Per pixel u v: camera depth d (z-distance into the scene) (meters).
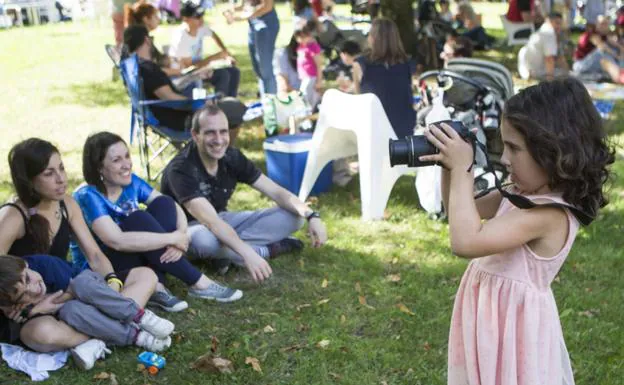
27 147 3.34
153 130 5.88
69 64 11.51
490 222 1.88
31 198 3.39
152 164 6.38
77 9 17.58
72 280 3.33
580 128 1.75
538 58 9.20
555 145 1.73
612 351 3.44
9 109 8.46
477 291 2.04
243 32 15.38
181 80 6.98
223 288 3.96
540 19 12.07
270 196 4.48
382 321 3.72
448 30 11.10
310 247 4.65
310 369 3.29
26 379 3.18
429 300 3.93
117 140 3.88
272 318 3.75
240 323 3.71
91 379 3.19
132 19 7.20
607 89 8.30
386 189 5.12
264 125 6.92
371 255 4.53
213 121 4.07
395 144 1.94
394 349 3.46
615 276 4.27
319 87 7.84
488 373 1.98
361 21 12.05
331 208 5.34
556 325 2.00
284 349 3.45
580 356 3.39
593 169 1.79
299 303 3.93
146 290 3.59
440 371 3.28
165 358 3.37
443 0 13.03
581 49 9.25
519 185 1.90
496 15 18.39
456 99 4.99
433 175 5.05
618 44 9.20
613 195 5.59
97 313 3.30
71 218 3.62
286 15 18.05
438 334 3.60
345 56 7.88
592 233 4.89
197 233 4.21
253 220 4.45
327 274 4.26
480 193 2.14
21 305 3.24
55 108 8.50
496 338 1.97
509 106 1.82
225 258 4.29
